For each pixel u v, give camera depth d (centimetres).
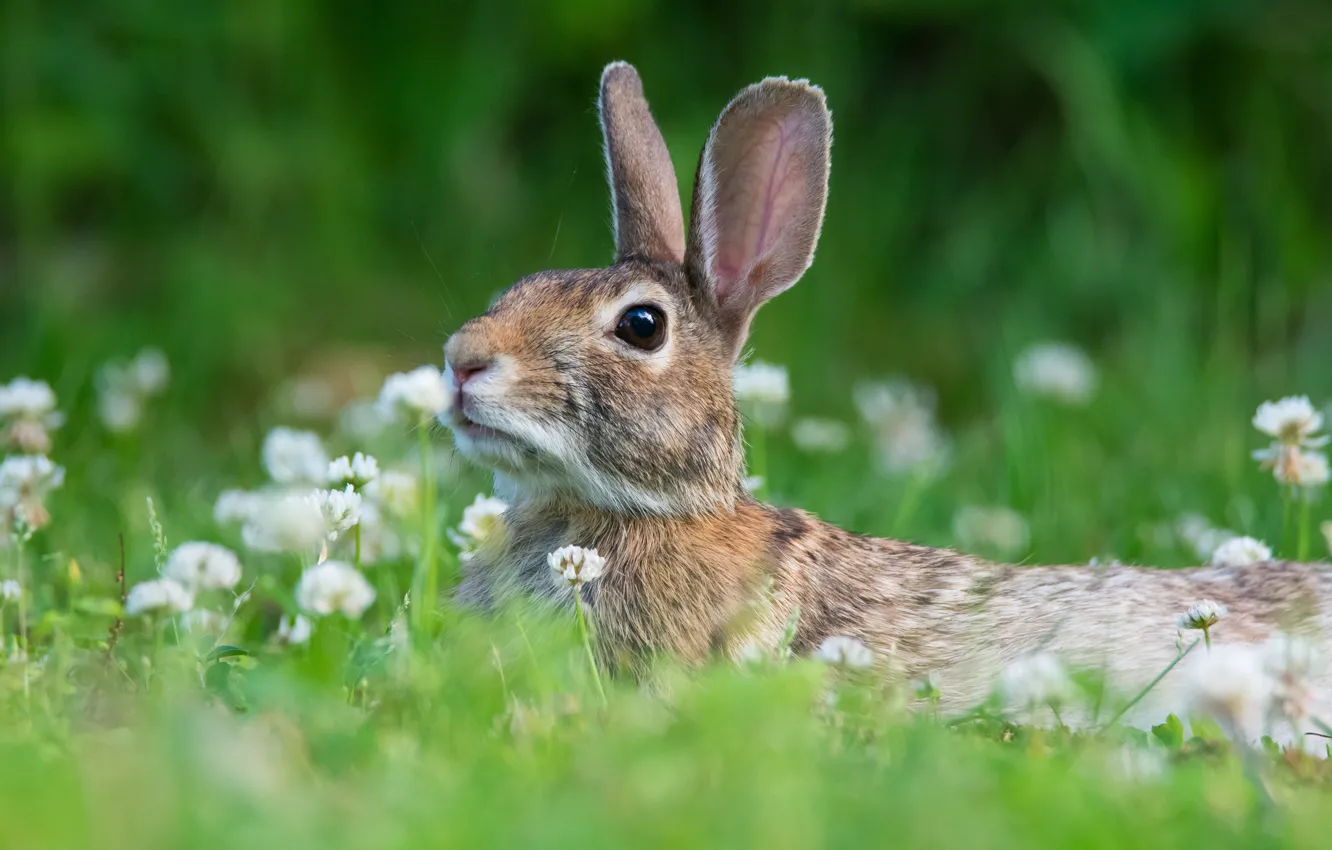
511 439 836
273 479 1162
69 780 524
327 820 506
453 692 664
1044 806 537
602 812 508
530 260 1853
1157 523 1190
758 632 822
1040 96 1933
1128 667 836
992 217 1905
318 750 589
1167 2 1845
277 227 1828
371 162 1883
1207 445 1345
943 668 841
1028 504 1216
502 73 1883
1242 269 1781
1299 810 573
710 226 905
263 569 1005
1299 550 1005
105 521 1134
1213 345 1684
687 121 1833
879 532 1173
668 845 489
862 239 1892
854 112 1930
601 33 1881
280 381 1706
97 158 1792
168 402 1584
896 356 1827
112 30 1816
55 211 1830
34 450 1044
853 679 792
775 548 858
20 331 1734
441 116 1880
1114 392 1551
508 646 769
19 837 484
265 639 904
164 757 538
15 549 935
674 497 852
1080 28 1869
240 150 1808
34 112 1786
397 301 1816
